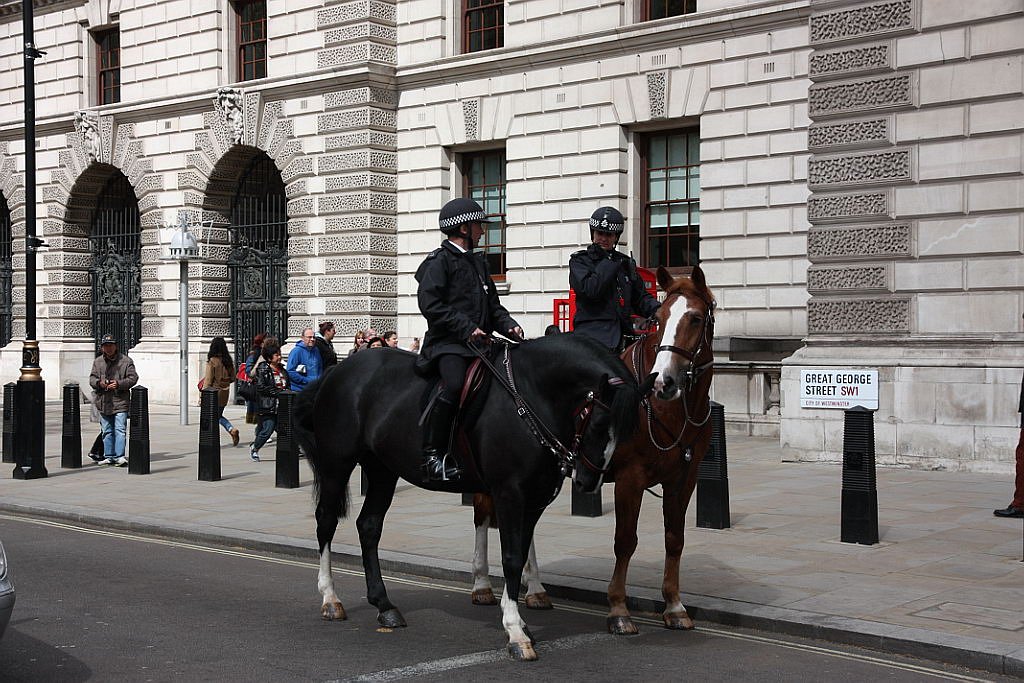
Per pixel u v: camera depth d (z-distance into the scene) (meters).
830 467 17.23
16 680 7.25
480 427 8.11
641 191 24.39
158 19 31.98
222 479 17.17
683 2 23.62
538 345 8.00
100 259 34.81
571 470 7.81
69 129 34.31
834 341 17.78
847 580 9.74
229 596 9.84
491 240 26.98
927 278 16.94
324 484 9.13
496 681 7.27
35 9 35.16
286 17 29.02
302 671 7.48
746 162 22.38
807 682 7.26
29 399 17.48
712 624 8.82
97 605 9.44
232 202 31.55
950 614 8.54
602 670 7.53
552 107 25.09
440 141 27.06
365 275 27.50
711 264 22.88
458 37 27.11
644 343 8.68
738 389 21.83
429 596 9.86
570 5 24.83
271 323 30.53
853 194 17.59
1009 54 16.17
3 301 37.25
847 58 17.56
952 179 16.69
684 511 8.72
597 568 10.36
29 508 14.59
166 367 31.25
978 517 12.73
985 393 16.20
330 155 28.02
